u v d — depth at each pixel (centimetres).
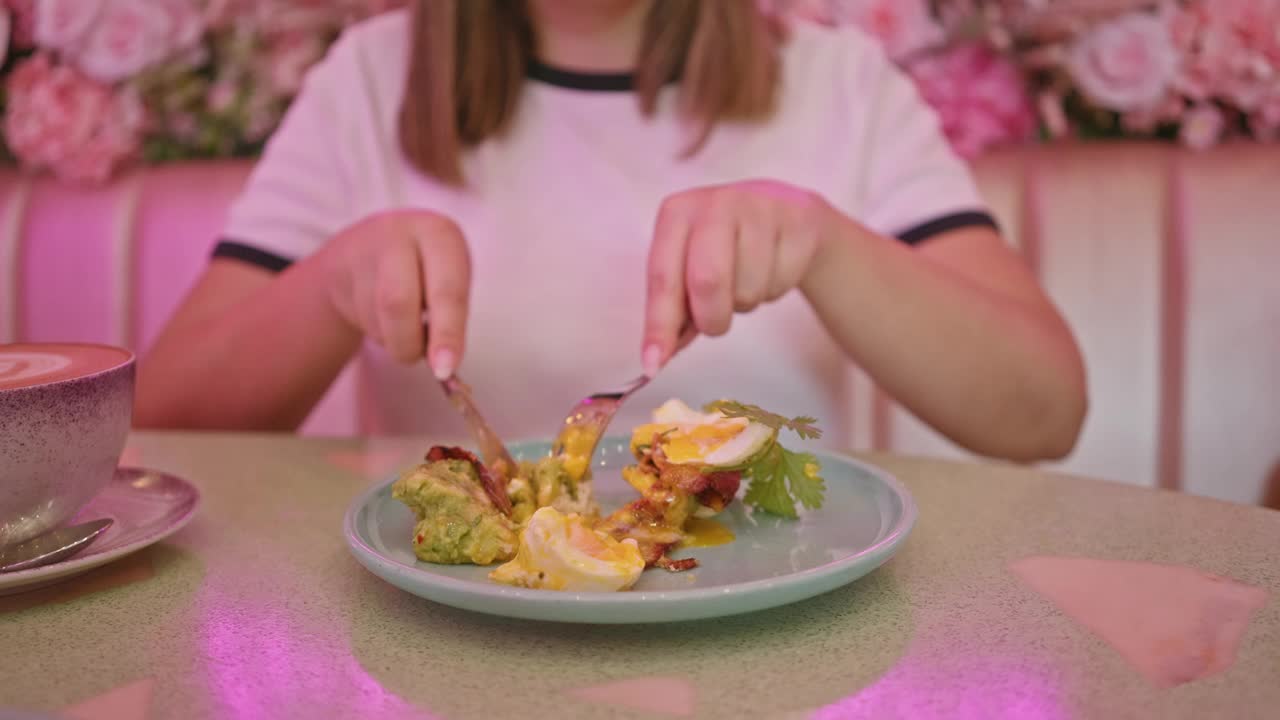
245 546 50
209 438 71
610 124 112
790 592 38
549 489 51
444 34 108
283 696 35
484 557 45
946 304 86
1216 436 115
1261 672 36
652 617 37
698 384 107
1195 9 115
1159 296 116
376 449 68
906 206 109
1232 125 117
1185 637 38
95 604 43
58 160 130
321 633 40
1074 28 118
